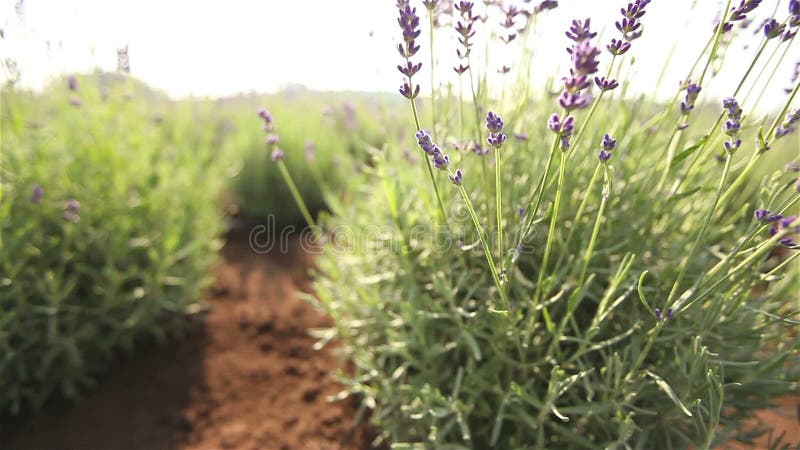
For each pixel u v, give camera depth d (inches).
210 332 34.6
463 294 25.1
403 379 25.7
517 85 26.5
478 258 24.8
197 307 34.7
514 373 23.6
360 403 29.0
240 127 59.2
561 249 22.9
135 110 37.5
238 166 53.2
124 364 31.2
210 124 51.1
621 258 23.5
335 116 61.1
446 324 25.0
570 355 23.7
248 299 39.1
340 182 54.2
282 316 36.5
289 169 54.7
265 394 29.5
